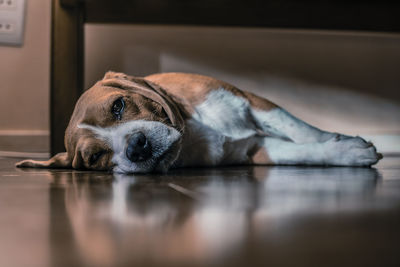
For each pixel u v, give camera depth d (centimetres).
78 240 83
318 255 70
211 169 241
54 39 404
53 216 107
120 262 68
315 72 535
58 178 200
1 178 202
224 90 267
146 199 131
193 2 464
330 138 263
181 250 74
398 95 548
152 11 464
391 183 163
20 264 69
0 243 82
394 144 530
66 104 405
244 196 132
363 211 106
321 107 539
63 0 399
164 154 216
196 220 98
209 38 520
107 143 226
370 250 73
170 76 274
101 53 507
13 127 502
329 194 134
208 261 68
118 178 196
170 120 231
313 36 531
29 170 249
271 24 488
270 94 532
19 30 493
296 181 172
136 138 212
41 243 81
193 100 258
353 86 540
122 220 100
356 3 480
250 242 79
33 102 503
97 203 125
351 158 248
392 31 512
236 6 467
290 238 81
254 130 270
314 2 474
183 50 518
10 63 498
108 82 244
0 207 121
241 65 526
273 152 270
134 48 511
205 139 255
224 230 88
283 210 108
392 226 90
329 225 92
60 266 67
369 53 540
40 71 502
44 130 505
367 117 545
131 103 229
